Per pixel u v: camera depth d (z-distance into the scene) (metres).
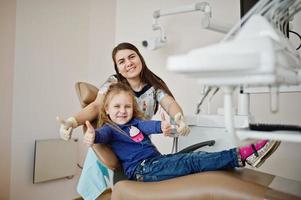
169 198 0.99
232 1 2.03
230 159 1.13
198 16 2.15
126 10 2.55
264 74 0.52
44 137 2.05
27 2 1.93
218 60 0.50
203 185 0.96
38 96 2.00
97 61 2.45
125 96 1.38
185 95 2.21
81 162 2.30
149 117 1.59
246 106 1.46
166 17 2.29
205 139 1.56
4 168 1.82
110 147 1.32
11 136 1.85
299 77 0.71
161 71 2.32
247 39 0.54
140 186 1.08
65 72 2.19
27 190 1.95
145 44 2.11
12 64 1.85
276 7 0.77
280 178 1.12
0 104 1.79
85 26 2.35
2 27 1.79
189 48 2.20
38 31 2.00
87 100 1.43
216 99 2.04
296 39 1.74
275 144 1.11
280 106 1.83
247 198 0.89
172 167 1.17
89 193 1.58
